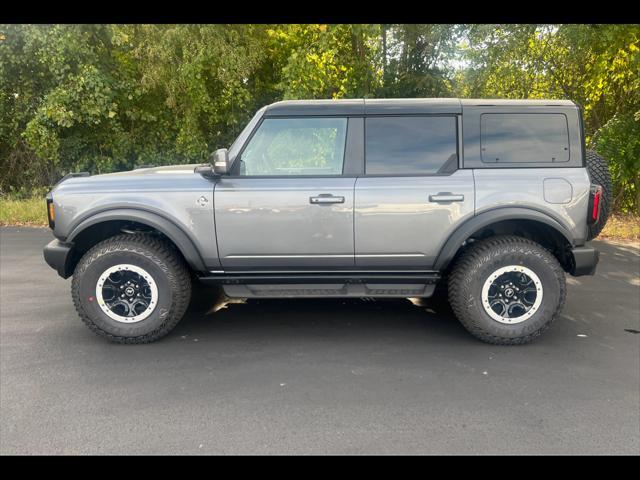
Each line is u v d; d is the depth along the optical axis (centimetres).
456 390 313
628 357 363
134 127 1244
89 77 1080
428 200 381
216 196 383
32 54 1119
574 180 381
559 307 380
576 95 975
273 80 1255
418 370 342
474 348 381
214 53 1077
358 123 389
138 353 372
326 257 391
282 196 381
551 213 380
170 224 384
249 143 392
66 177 412
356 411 288
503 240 385
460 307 384
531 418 279
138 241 387
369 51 1084
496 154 387
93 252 381
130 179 392
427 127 389
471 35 934
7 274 596
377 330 420
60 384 321
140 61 1150
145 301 388
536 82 975
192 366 349
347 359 361
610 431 267
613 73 903
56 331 415
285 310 474
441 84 1065
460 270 384
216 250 389
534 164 386
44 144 1122
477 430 268
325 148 392
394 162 389
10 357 363
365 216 383
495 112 387
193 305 489
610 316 450
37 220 995
